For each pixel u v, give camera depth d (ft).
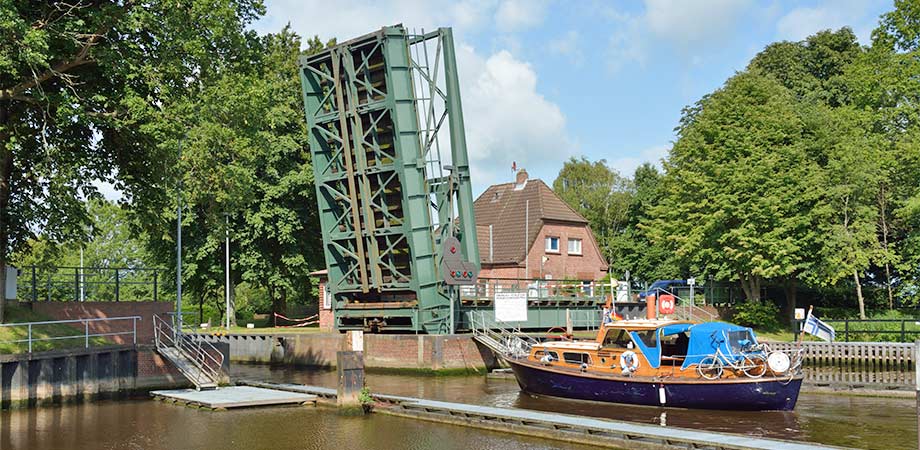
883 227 139.64
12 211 84.89
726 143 139.64
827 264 131.54
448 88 106.52
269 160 150.41
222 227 84.79
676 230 148.15
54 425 62.34
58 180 78.48
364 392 67.82
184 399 73.15
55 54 74.43
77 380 74.95
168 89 73.72
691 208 144.05
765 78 149.28
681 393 70.54
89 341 84.12
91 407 71.56
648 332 74.33
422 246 103.81
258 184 147.95
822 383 83.56
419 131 102.17
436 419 63.10
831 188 131.03
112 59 72.69
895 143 131.13
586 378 76.02
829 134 140.26
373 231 105.50
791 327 142.10
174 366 85.51
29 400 70.44
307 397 73.26
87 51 75.77
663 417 65.26
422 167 101.91
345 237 108.78
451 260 106.01
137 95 72.90
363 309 112.27
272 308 180.55
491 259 161.68
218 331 143.43
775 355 68.80
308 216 157.28
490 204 176.65
